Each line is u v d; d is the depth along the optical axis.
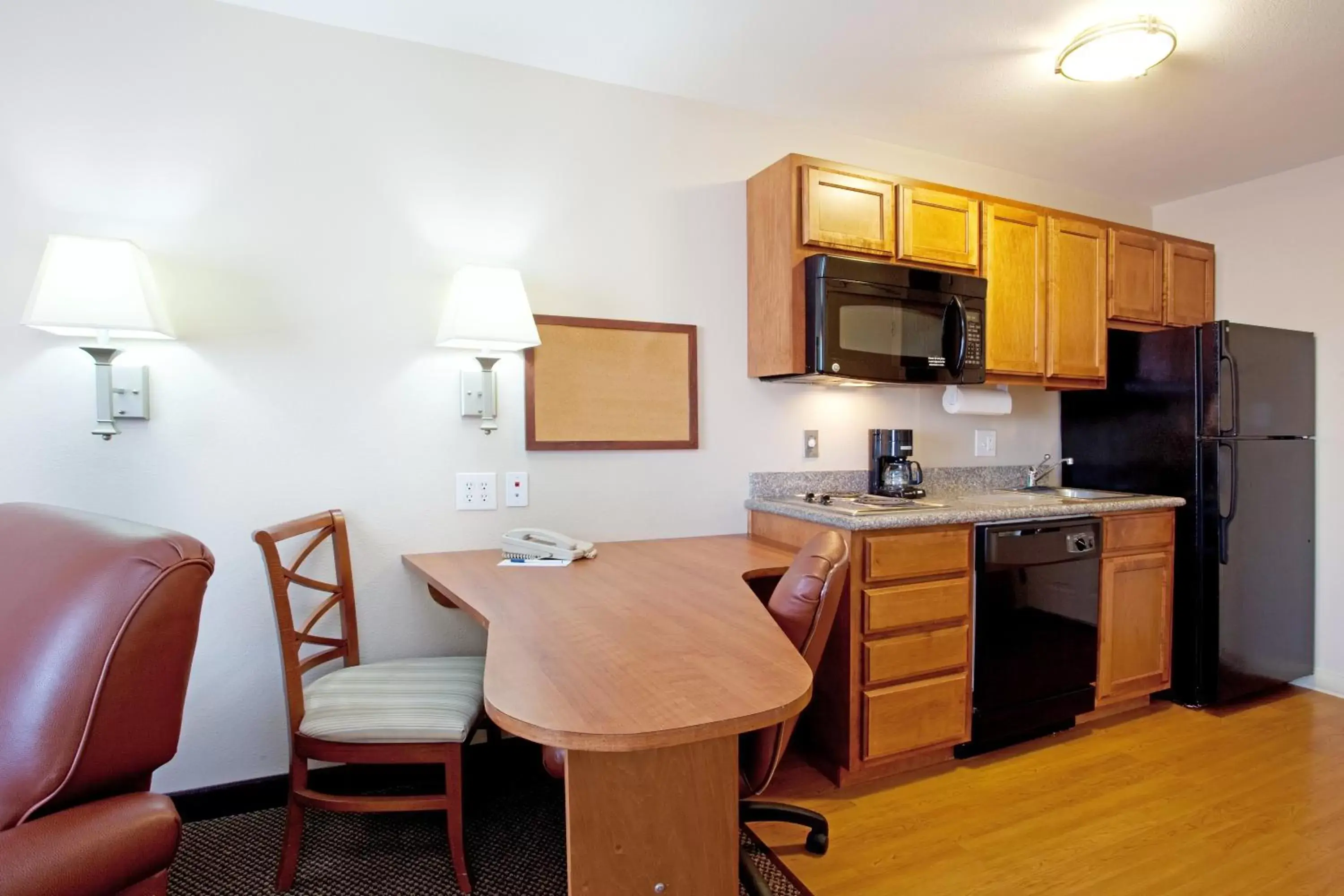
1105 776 2.14
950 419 2.96
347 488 1.98
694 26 1.96
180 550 0.95
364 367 1.99
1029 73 2.21
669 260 2.39
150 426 1.78
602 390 2.27
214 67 1.82
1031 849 1.76
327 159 1.94
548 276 2.21
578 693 0.93
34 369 1.68
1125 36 1.90
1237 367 2.62
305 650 1.95
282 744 1.93
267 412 1.89
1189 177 3.12
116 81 1.73
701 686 0.96
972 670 2.21
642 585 1.62
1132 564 2.55
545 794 2.03
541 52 2.10
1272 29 1.92
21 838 0.77
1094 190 3.29
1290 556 2.82
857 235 2.33
